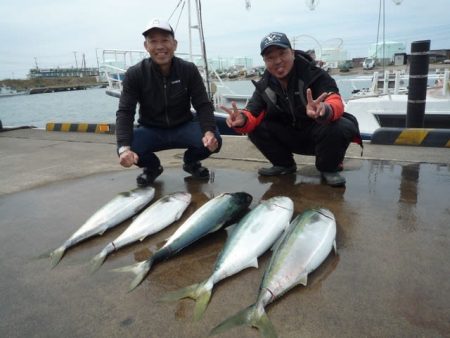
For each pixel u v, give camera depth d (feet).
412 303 5.62
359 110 25.55
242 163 14.80
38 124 63.36
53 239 8.64
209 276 6.70
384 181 11.30
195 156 12.51
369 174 12.10
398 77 27.61
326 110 9.25
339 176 11.02
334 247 7.23
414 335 4.97
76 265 7.32
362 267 6.68
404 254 7.05
